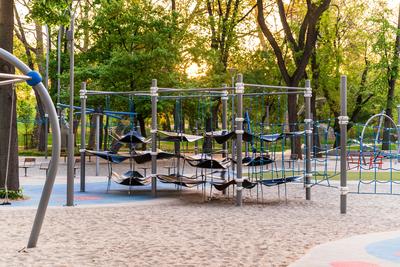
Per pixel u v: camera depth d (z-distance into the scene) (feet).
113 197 60.18
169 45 118.93
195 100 116.57
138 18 117.39
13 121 56.65
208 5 145.59
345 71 152.66
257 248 32.22
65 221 42.27
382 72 152.56
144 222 42.24
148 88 114.83
